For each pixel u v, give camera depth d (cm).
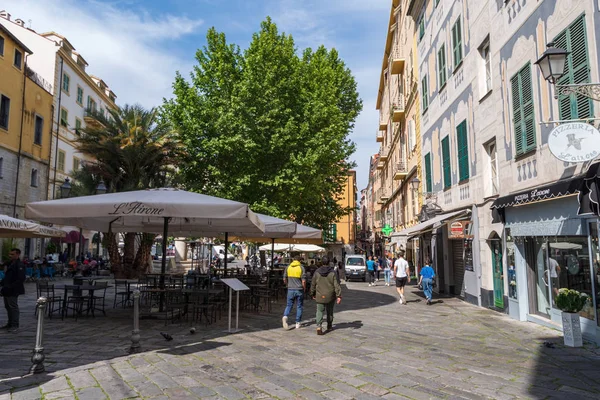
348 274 3092
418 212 2289
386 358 718
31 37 3388
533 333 948
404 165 2880
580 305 817
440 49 1814
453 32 1647
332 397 524
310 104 2445
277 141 2267
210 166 2308
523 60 1070
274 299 1667
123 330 925
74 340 815
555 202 934
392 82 3628
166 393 528
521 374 631
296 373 623
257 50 2386
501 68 1205
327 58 3125
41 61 3378
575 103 838
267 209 2242
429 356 735
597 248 809
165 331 926
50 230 1153
